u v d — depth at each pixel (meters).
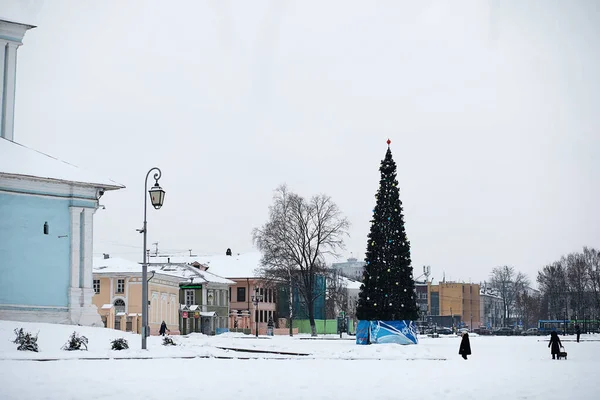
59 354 39.19
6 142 58.56
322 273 101.75
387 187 65.12
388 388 26.52
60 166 58.31
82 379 27.28
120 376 28.78
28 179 55.53
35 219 56.12
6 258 54.75
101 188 58.97
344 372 33.78
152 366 34.12
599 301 154.00
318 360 43.78
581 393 25.58
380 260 64.62
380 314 64.25
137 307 90.81
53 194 56.94
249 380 28.36
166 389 24.72
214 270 131.88
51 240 56.66
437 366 39.88
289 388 25.86
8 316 54.41
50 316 56.03
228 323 122.69
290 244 100.25
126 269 91.94
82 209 57.94
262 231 101.25
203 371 32.06
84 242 57.97
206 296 114.12
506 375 33.44
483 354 57.28
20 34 62.00
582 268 157.50
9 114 61.34
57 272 56.78
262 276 102.94
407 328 64.44
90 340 48.44
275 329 125.50
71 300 56.91
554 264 169.12
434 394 24.78
